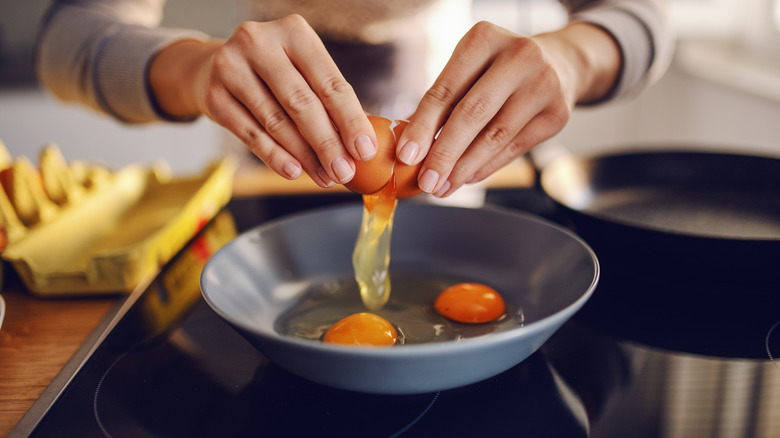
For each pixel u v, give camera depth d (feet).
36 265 1.73
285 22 1.50
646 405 1.32
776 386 1.35
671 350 1.45
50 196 2.08
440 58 2.52
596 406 1.32
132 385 1.40
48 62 2.26
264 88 1.50
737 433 1.24
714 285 1.59
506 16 4.86
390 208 1.57
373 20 2.30
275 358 1.32
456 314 1.57
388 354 1.21
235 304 1.55
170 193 2.25
